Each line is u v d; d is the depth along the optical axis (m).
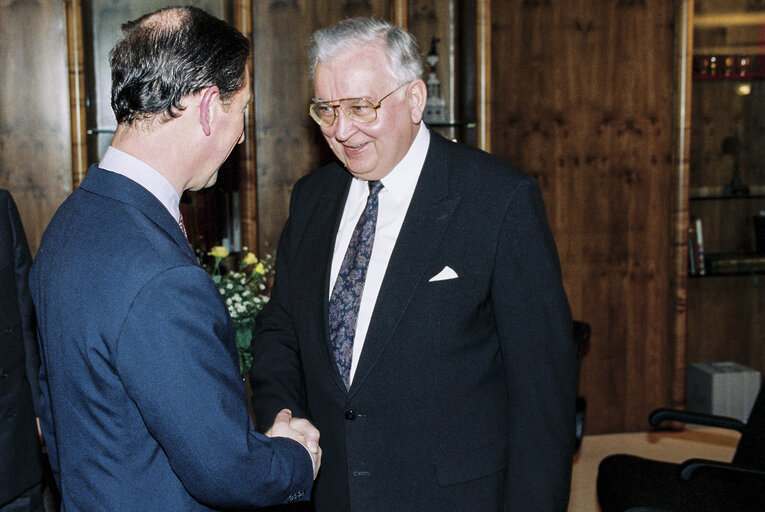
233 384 1.07
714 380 3.94
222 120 1.16
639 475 2.46
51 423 1.24
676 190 3.82
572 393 1.52
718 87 4.21
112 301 1.01
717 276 4.05
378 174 1.56
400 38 1.50
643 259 3.89
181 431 1.01
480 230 1.51
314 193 1.80
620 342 3.92
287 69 3.54
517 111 3.69
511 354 1.50
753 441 2.37
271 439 1.23
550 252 1.52
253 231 3.39
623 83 3.75
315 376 1.59
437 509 1.51
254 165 3.37
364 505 1.52
